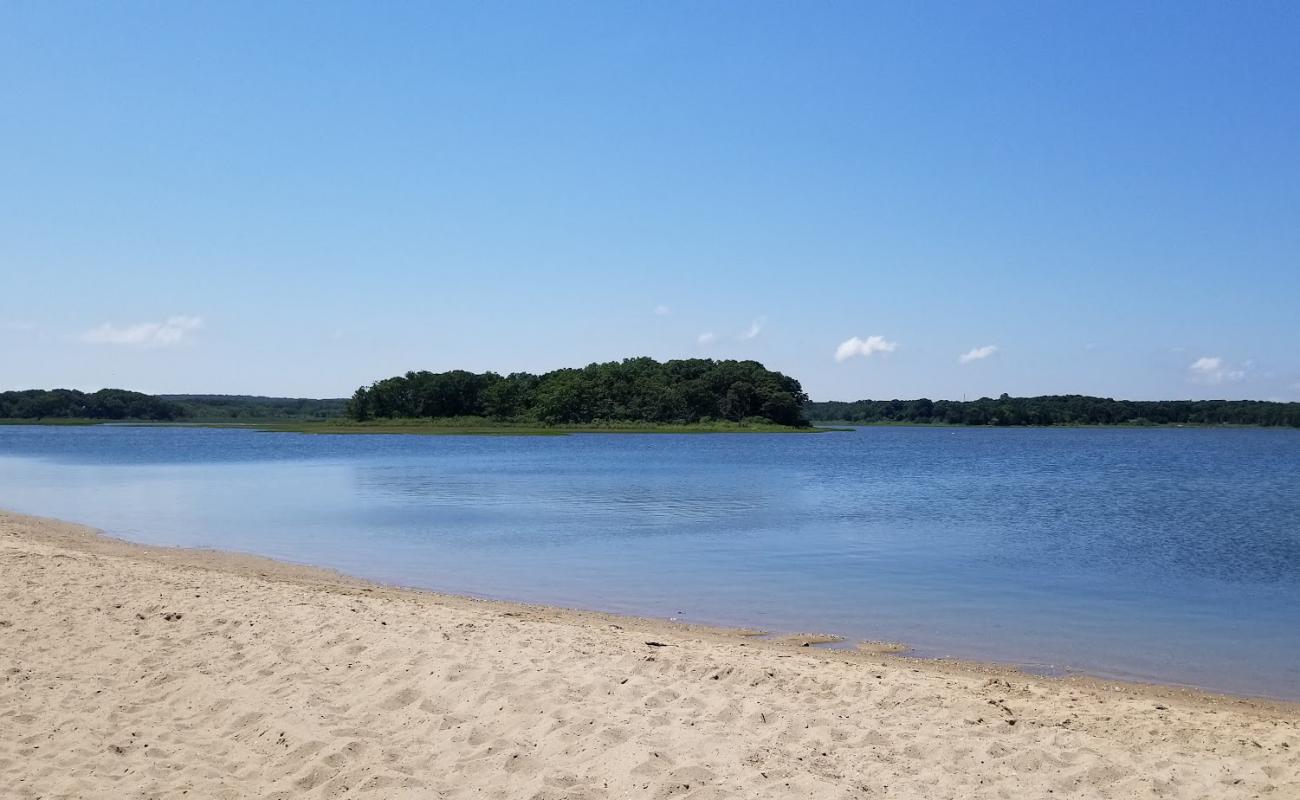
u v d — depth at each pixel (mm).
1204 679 11836
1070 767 7609
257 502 35750
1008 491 42250
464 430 138500
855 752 7859
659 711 8789
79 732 8258
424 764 7633
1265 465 66438
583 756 7691
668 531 27031
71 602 13242
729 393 160250
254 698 9156
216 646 11023
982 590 17906
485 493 40000
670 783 7098
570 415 155625
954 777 7359
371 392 166375
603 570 20156
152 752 7863
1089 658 12867
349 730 8320
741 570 20156
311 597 14172
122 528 27344
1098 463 69250
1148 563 21328
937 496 39438
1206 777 7434
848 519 30297
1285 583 18812
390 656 10555
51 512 31922
